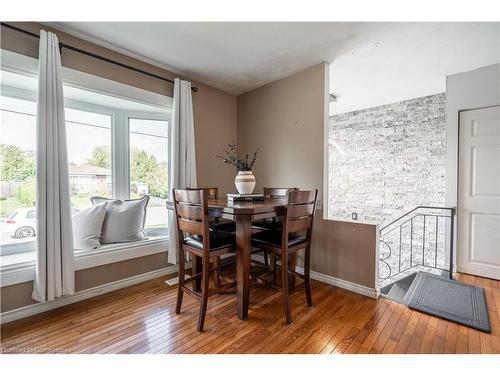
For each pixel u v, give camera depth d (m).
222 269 2.88
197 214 1.67
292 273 2.05
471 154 2.68
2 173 2.01
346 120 4.32
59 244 1.86
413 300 2.06
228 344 1.50
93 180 2.50
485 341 1.53
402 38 2.08
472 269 2.68
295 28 1.94
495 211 2.55
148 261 2.53
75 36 2.04
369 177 4.04
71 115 2.37
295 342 1.52
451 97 2.79
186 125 2.71
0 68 1.70
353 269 2.27
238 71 2.72
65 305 1.98
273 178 3.01
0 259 1.87
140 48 2.24
